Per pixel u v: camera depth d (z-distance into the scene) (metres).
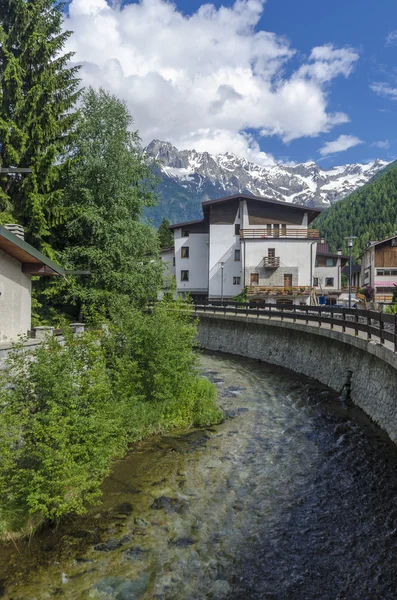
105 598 5.80
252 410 14.84
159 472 9.79
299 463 10.24
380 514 7.90
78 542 7.08
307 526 7.55
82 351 9.99
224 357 27.19
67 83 20.80
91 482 7.86
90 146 22.22
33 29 19.25
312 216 49.09
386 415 12.11
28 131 18.70
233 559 6.68
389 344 12.81
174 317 14.67
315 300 45.66
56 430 7.61
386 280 55.81
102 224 21.36
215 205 48.28
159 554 6.77
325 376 18.59
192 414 13.47
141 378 13.34
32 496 7.11
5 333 13.01
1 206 17.77
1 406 7.76
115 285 21.61
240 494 8.73
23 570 6.38
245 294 43.97
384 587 6.06
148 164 25.59
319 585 6.11
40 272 14.50
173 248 55.09
